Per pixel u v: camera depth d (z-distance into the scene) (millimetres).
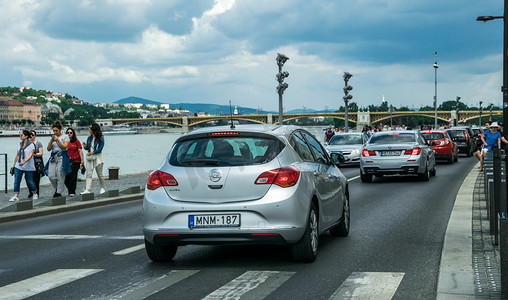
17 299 5680
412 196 14852
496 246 7777
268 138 7102
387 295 5531
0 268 7246
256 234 6707
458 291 5504
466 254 7285
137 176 25812
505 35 7797
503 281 5117
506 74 7691
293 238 6781
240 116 154875
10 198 17078
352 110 178750
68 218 12531
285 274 6531
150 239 7012
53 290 6027
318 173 7633
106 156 74938
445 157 28688
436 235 9008
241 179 6805
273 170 6832
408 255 7492
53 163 16516
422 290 5703
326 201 7809
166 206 6906
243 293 5723
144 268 7059
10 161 72000
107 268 7094
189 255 7871
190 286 6078
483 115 142125
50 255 8070
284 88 29781
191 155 7086
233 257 7633
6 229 11047
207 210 6805
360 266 6883
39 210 13242
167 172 7039
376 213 11734
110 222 11594
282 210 6711
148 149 98500
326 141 37281
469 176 20375
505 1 7816
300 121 168000
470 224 9812
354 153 28406
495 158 7848
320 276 6395
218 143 7102
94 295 5781
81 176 26828
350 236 9078
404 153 18953
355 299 5418
